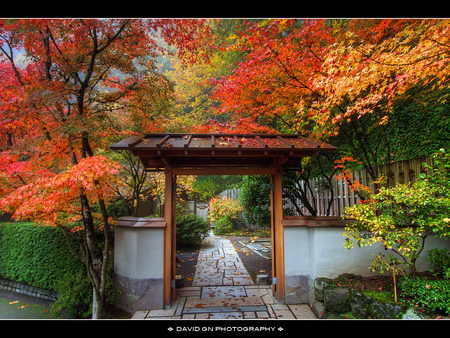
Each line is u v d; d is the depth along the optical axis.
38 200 2.96
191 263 6.30
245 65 4.19
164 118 5.76
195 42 4.76
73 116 3.59
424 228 2.75
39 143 3.73
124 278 3.98
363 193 4.07
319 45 4.00
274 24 3.97
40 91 3.41
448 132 4.05
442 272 3.19
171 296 3.97
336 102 3.48
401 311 2.63
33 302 5.10
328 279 3.55
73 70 3.96
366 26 3.90
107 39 4.23
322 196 6.27
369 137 5.70
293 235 3.98
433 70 2.73
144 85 4.71
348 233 3.27
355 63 3.17
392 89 3.14
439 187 2.72
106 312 3.79
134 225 3.86
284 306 3.77
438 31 2.65
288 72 4.07
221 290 4.45
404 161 3.98
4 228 5.84
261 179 5.82
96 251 4.02
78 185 3.07
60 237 4.91
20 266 5.38
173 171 4.15
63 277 4.47
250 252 7.32
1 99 3.42
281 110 4.56
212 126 4.84
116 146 3.29
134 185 6.26
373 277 3.55
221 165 4.46
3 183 3.47
